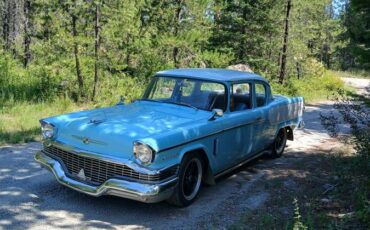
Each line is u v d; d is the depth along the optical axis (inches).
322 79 1009.5
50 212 190.9
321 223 188.1
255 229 183.9
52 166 201.9
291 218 197.0
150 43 594.9
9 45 911.0
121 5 530.9
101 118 209.5
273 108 287.6
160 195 180.9
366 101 280.8
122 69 573.6
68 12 493.0
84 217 188.4
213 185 245.6
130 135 186.4
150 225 184.7
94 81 511.8
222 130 223.5
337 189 240.1
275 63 855.7
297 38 855.7
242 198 225.6
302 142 385.7
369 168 249.3
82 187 189.2
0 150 284.5
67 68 524.1
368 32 273.1
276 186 247.9
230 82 239.6
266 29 816.9
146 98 252.1
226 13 806.5
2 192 209.9
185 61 665.6
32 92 491.5
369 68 274.8
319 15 960.9
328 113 613.3
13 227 173.6
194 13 662.5
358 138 265.4
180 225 186.1
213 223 190.1
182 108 230.7
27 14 624.1
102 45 528.4
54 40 501.7
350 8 278.1
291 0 800.3
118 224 183.8
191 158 203.5
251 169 284.7
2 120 365.1
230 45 820.0
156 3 605.6
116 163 181.9
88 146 191.3
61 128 204.7
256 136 267.1
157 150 178.1
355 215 193.9
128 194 179.6
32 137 319.9
